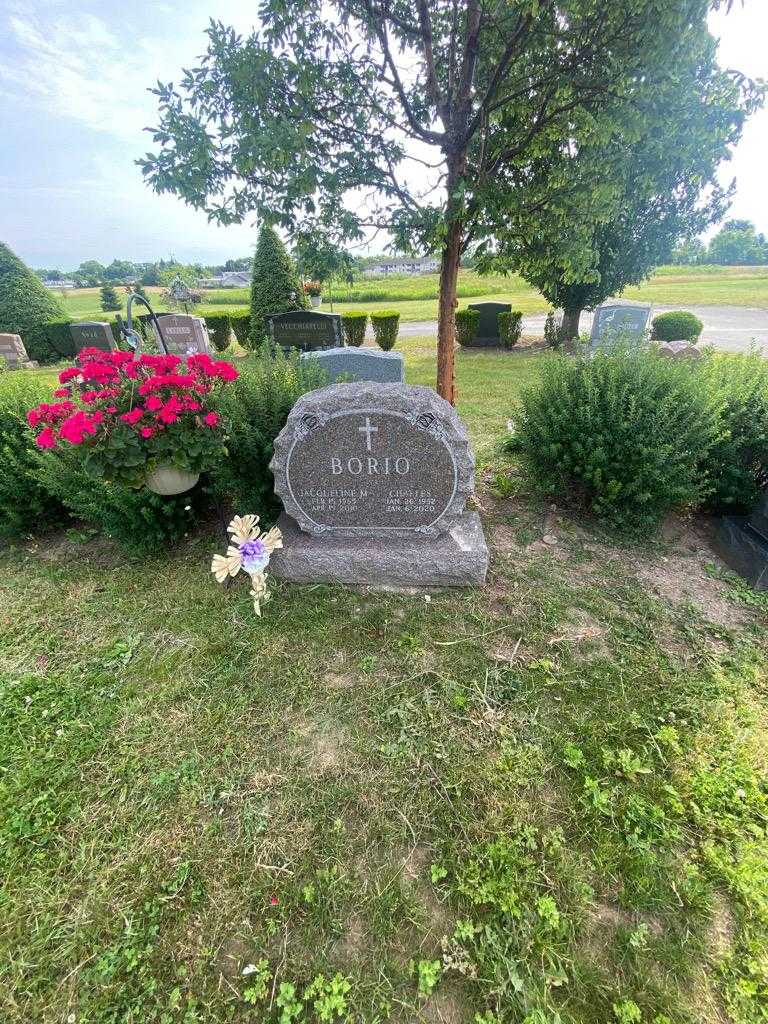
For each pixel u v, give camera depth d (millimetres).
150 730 2396
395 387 3045
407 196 3551
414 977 1587
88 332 13469
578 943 1654
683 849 1897
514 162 3822
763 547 3334
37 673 2742
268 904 1767
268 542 2865
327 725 2396
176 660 2789
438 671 2666
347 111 3389
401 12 3436
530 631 2916
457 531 3381
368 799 2086
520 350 12742
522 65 3492
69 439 2777
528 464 4188
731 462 3789
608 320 10859
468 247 3877
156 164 3084
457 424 3049
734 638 2848
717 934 1672
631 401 3564
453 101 3666
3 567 3746
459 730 2357
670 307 20828
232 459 3510
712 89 3000
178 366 3246
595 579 3355
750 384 3869
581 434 3676
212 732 2381
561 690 2543
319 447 3135
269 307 13062
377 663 2723
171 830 1991
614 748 2266
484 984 1565
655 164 3150
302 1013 1532
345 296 32500
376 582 3299
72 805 2086
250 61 2861
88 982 1597
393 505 3260
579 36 3148
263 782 2160
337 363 6664
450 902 1765
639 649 2783
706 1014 1506
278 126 2922
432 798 2084
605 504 3803
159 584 3424
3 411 3896
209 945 1672
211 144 3047
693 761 2199
